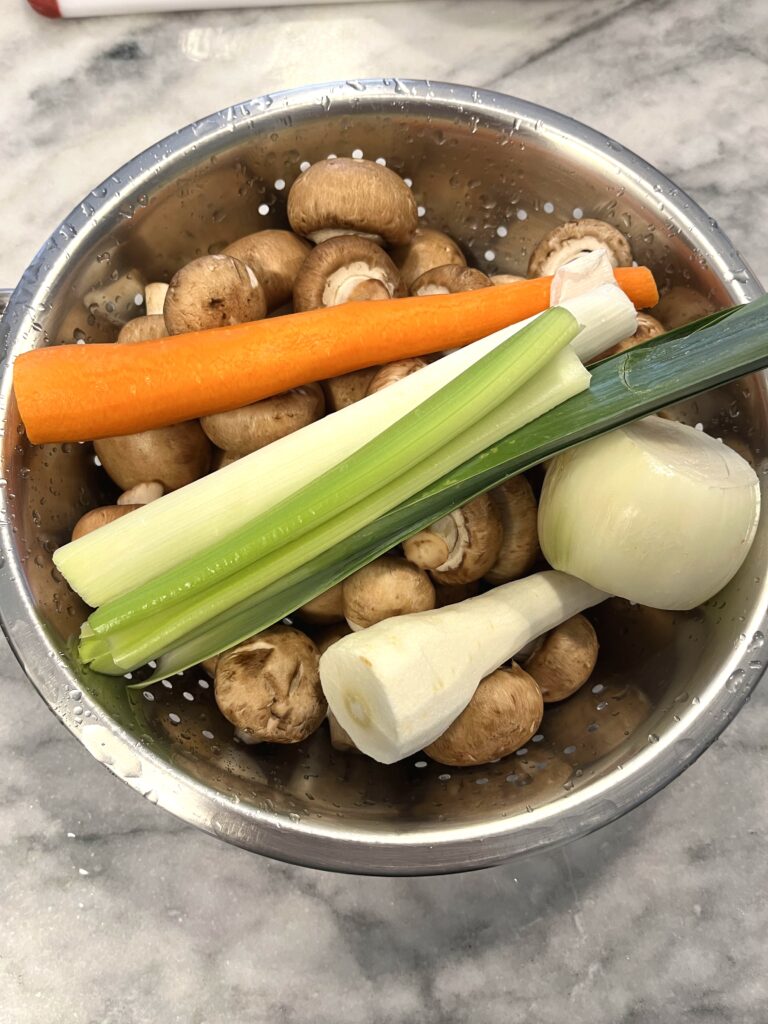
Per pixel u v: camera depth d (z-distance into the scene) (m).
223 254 0.34
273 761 0.32
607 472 0.30
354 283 0.36
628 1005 0.36
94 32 0.46
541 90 0.47
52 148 0.45
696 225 0.34
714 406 0.35
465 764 0.32
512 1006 0.36
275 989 0.36
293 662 0.32
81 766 0.38
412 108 0.35
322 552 0.31
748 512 0.30
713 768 0.39
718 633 0.31
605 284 0.33
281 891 0.37
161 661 0.32
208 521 0.31
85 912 0.36
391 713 0.29
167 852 0.37
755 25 0.48
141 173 0.34
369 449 0.30
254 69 0.47
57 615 0.31
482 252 0.41
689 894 0.38
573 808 0.28
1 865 0.36
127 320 0.37
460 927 0.37
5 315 0.31
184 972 0.36
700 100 0.47
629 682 0.34
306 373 0.33
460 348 0.35
